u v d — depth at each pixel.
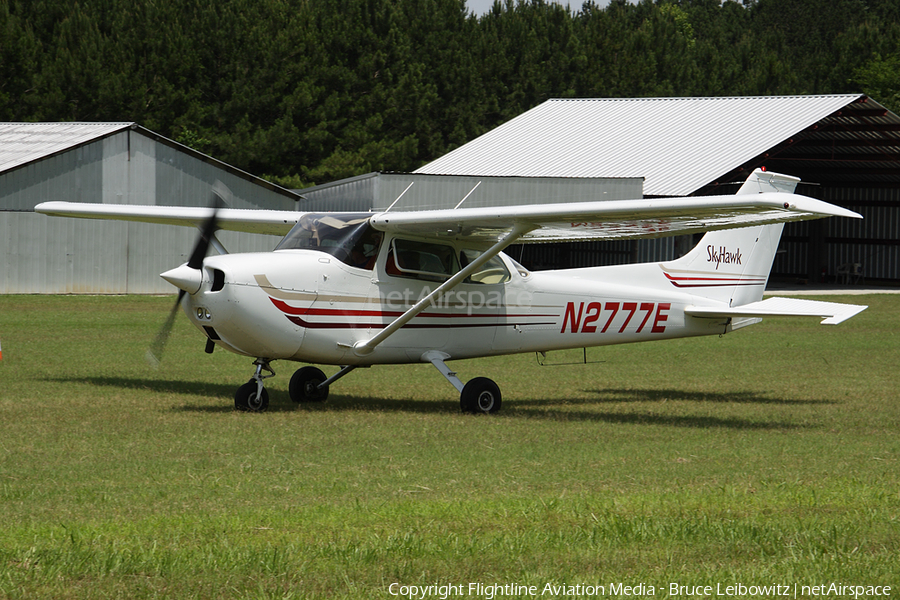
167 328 21.70
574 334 25.59
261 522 12.59
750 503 14.16
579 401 25.89
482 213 21.14
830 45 192.62
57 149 61.34
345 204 69.69
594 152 87.06
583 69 130.12
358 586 10.39
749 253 28.09
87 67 92.19
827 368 34.00
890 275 93.62
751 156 79.00
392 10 111.75
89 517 12.82
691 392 27.86
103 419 20.39
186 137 95.06
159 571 10.55
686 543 12.07
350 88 107.69
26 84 92.81
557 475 16.03
